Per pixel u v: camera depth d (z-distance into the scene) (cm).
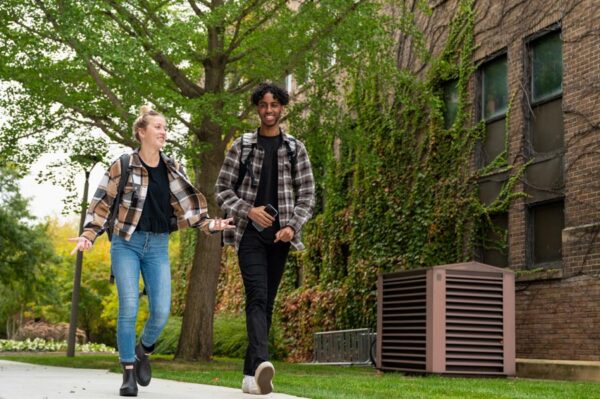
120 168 467
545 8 1307
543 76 1325
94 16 1195
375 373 1070
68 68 1384
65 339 3831
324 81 1502
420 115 1678
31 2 1261
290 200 510
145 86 1332
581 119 1199
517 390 701
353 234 1898
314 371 1141
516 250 1329
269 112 510
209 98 1287
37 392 492
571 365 1079
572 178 1210
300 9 1411
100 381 641
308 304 2123
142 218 469
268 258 516
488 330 997
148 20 1392
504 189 1375
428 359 972
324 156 1540
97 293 3831
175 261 3650
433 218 1580
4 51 1348
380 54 1513
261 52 1418
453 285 989
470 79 1517
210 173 1462
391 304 1073
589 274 1147
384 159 1792
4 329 4516
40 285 2941
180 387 557
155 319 480
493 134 1455
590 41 1194
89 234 464
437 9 1645
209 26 1366
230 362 1381
